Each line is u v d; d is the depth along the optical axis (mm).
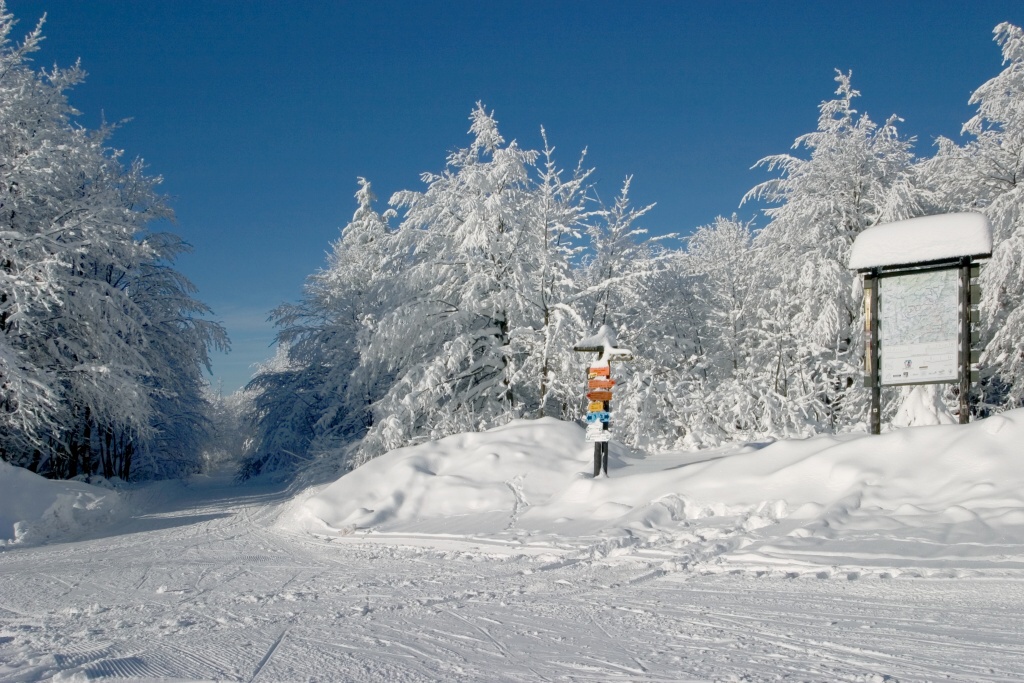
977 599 5023
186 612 6539
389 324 19875
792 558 6750
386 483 14000
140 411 19641
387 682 3885
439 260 20531
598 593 6312
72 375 19531
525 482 13031
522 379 20203
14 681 4312
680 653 4109
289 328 31812
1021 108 17953
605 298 21469
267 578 8398
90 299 19500
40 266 17844
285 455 32281
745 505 9305
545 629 5020
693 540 8320
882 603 5078
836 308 20062
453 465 14273
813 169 22188
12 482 15789
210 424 37125
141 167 26031
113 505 17453
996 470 7934
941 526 7008
